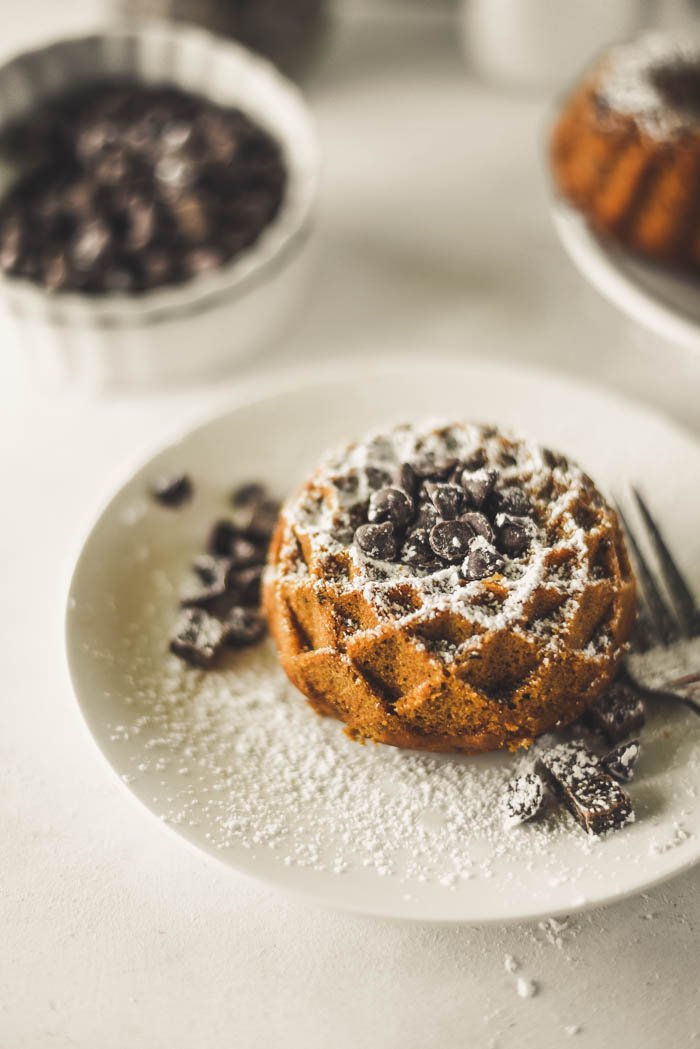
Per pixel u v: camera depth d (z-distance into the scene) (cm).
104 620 41
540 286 52
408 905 36
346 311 51
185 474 43
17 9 59
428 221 54
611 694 39
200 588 42
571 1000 37
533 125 57
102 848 39
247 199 50
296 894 36
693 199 48
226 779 38
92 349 48
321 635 39
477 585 38
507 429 41
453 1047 36
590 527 40
